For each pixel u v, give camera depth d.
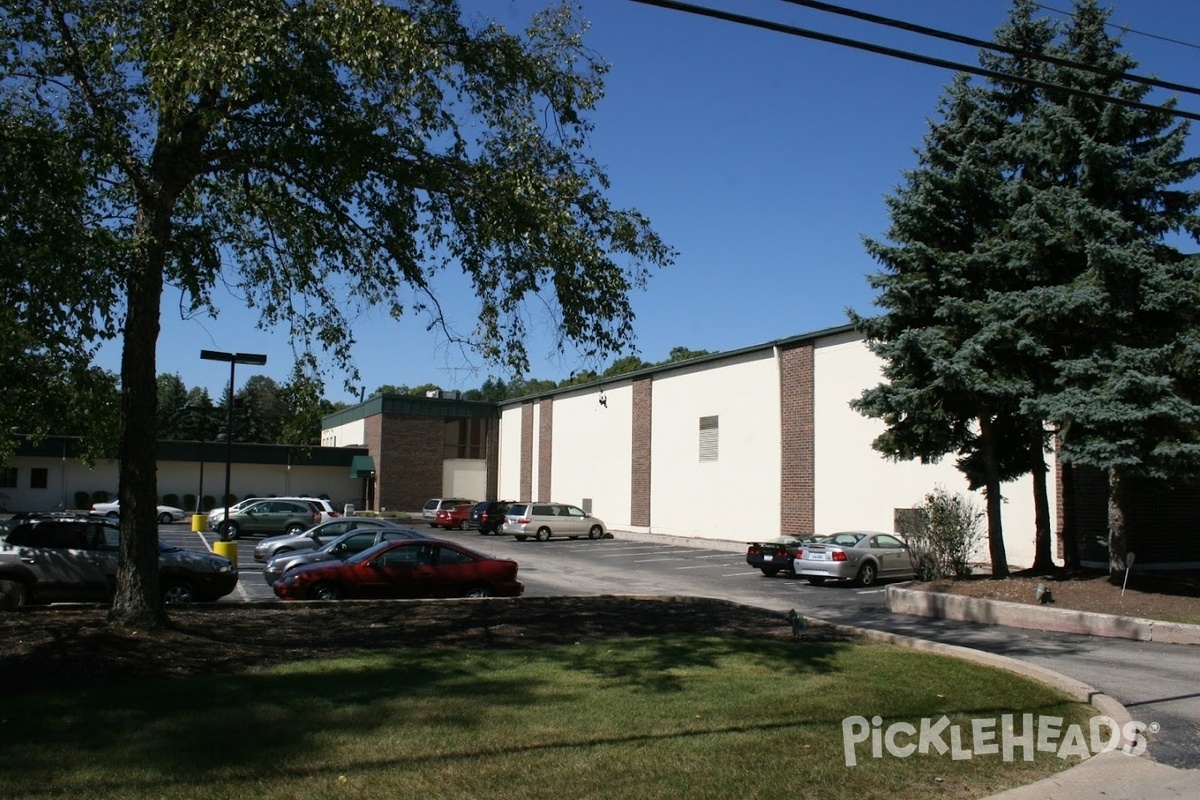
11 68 10.97
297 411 14.06
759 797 5.88
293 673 9.31
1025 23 18.62
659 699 8.42
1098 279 16.61
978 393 17.55
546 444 53.53
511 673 9.53
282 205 12.78
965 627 15.61
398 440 57.97
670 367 40.94
